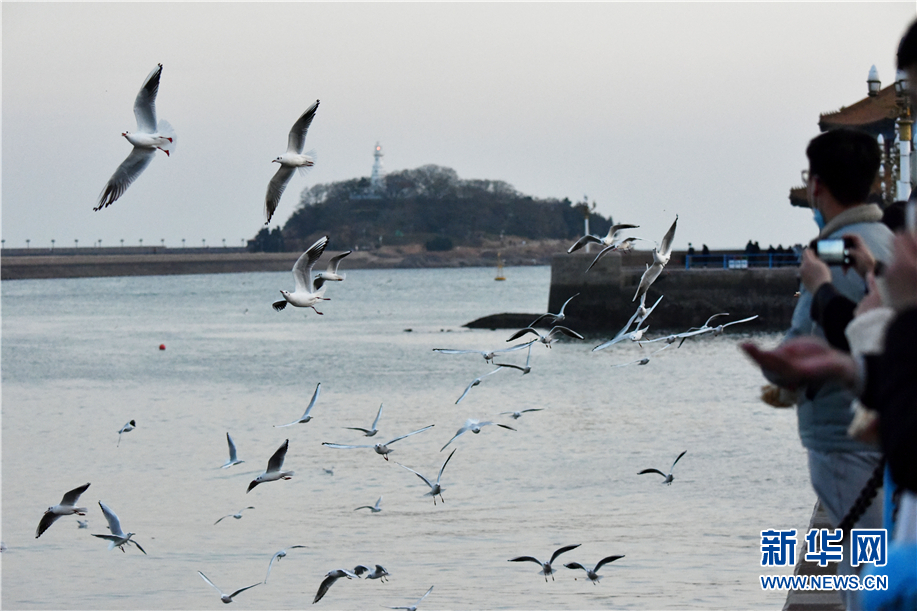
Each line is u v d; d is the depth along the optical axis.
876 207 5.31
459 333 68.88
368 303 123.75
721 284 59.66
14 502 22.31
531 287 168.50
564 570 15.34
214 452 28.39
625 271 61.16
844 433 5.20
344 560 16.70
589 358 50.09
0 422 35.72
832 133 5.35
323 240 12.66
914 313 2.82
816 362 3.25
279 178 11.17
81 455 28.31
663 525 17.92
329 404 38.03
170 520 20.27
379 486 22.53
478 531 18.16
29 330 90.94
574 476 22.64
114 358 61.09
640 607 13.46
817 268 4.83
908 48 3.21
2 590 15.89
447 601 14.30
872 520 5.24
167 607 14.92
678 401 34.47
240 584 15.74
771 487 20.67
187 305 134.62
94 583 16.17
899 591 2.86
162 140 10.80
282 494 22.19
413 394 39.94
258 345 68.25
